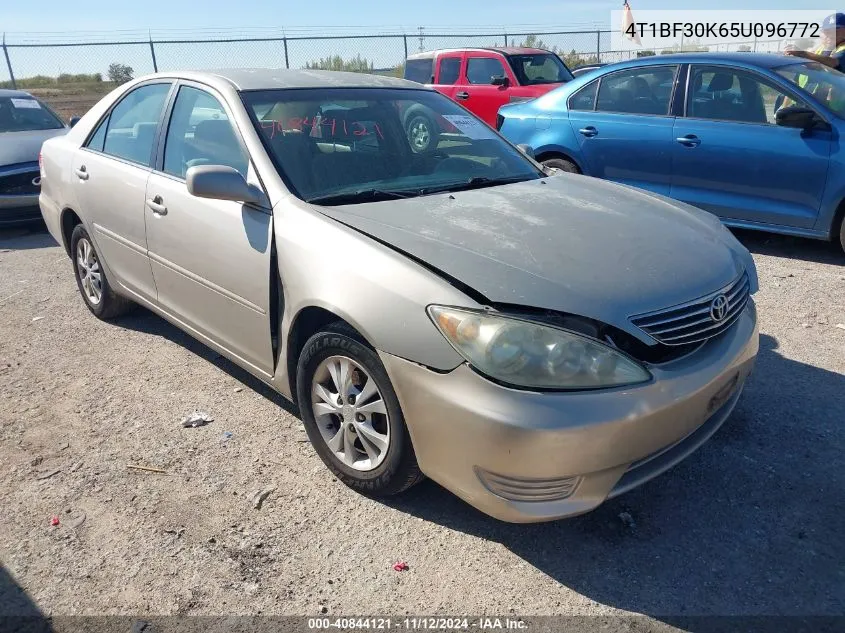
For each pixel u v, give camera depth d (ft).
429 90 14.03
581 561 8.49
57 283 19.48
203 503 9.64
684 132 20.49
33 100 30.40
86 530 9.13
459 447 7.89
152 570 8.42
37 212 25.75
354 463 9.63
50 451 10.97
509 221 9.62
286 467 10.44
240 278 10.66
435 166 12.06
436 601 7.93
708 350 8.80
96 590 8.14
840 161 17.98
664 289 8.41
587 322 7.87
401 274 8.42
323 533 9.03
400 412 8.61
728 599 7.86
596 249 8.95
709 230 10.47
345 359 9.22
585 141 22.71
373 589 8.11
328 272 9.11
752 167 19.40
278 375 10.62
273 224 10.09
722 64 20.22
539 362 7.54
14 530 9.16
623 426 7.61
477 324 7.73
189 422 11.65
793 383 12.48
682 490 9.71
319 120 11.69
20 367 14.02
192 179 9.85
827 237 18.84
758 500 9.45
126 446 11.07
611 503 9.49
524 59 39.60
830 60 26.66
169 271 12.46
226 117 11.54
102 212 14.30
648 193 12.19
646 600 7.88
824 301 16.33
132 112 14.17
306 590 8.11
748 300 10.06
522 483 7.69
